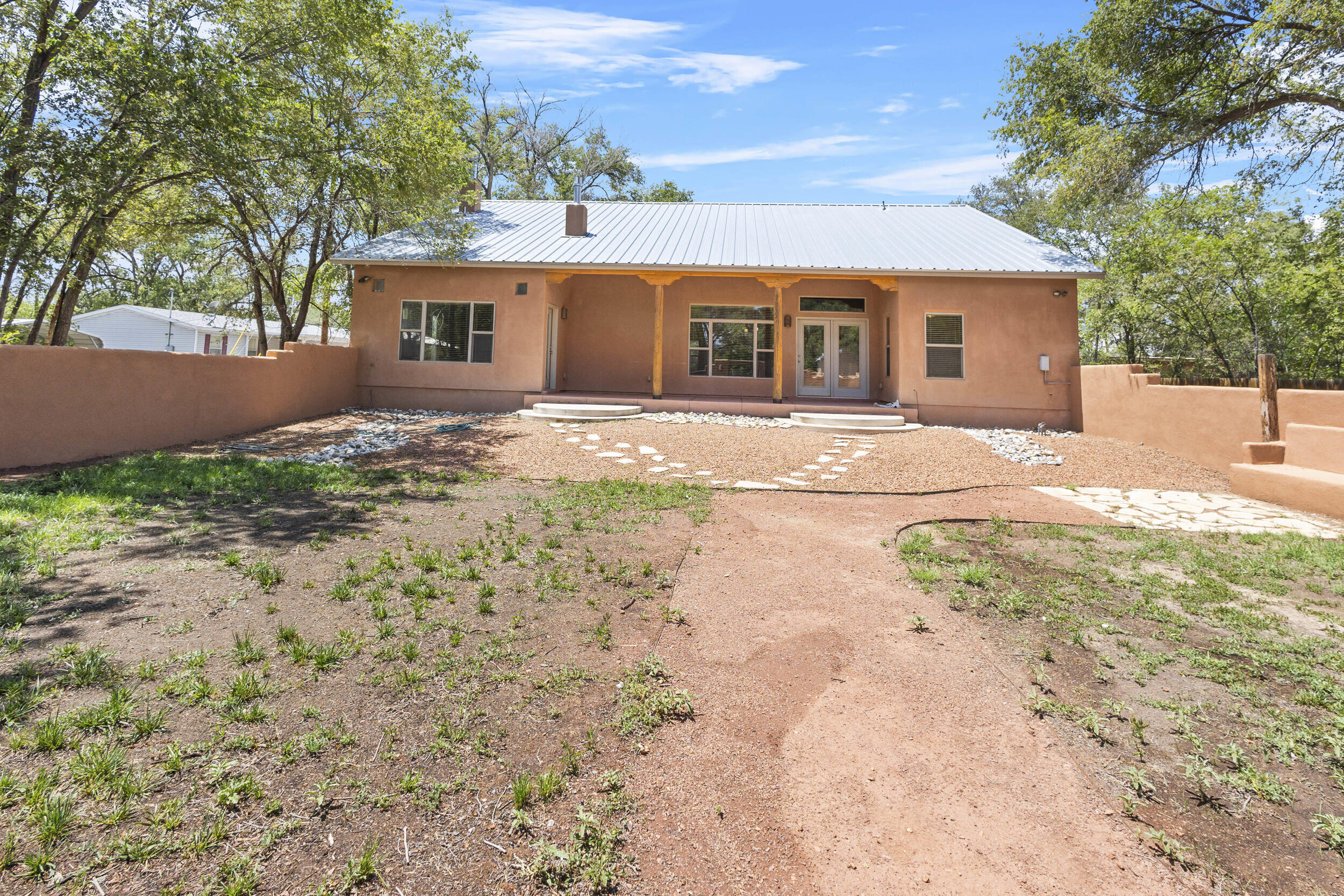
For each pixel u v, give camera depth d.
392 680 3.26
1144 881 2.19
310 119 12.61
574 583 4.73
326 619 3.93
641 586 4.75
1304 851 2.35
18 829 2.16
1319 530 7.02
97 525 5.52
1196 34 14.02
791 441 11.04
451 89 17.78
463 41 17.70
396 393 14.98
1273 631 4.26
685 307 16.64
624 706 3.14
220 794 2.34
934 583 5.03
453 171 17.00
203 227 14.07
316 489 7.38
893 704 3.29
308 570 4.75
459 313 14.83
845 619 4.31
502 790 2.52
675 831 2.36
